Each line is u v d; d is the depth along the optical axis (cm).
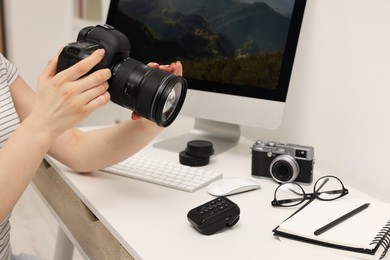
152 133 89
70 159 93
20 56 259
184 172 95
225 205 73
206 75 112
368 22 96
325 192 86
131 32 122
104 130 93
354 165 103
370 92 97
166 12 117
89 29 74
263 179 96
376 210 78
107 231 76
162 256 64
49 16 259
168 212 78
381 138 96
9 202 68
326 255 66
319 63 108
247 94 107
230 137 121
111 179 92
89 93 67
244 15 106
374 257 64
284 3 101
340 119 105
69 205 93
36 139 68
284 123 121
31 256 98
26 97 98
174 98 74
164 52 118
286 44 101
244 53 107
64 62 69
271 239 70
